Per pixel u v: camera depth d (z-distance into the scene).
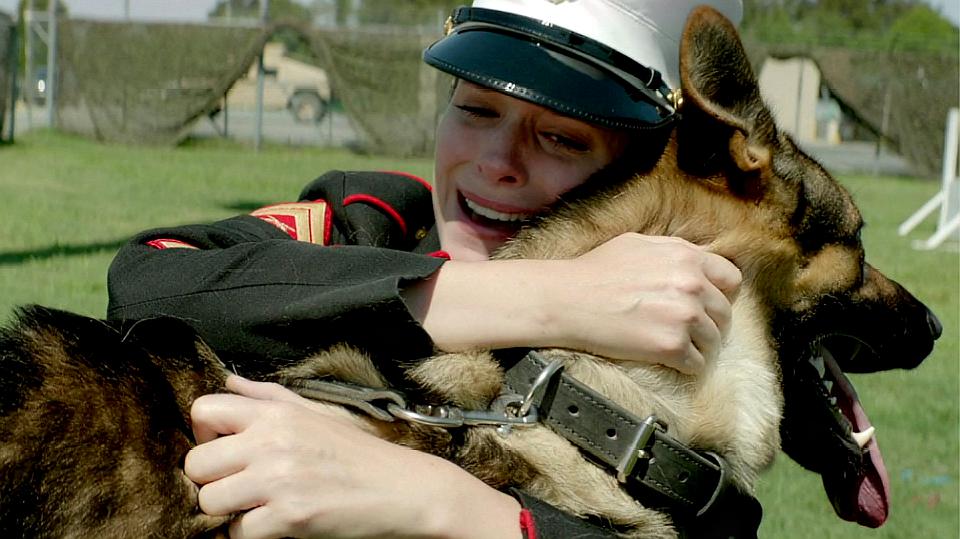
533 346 2.09
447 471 1.96
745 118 2.26
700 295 2.07
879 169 26.28
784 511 4.28
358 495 1.87
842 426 2.53
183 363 2.11
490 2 2.33
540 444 2.10
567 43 2.19
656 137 2.33
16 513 1.84
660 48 2.26
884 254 11.78
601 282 2.05
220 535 1.94
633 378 2.15
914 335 2.70
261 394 2.04
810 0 57.56
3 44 20.05
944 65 24.73
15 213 10.45
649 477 2.07
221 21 22.42
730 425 2.21
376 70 23.09
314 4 23.23
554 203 2.34
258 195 13.87
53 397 1.94
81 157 18.41
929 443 5.18
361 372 2.10
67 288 6.61
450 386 2.09
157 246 2.35
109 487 1.89
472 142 2.32
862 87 25.05
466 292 2.07
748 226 2.31
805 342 2.46
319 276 2.05
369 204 2.68
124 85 22.42
